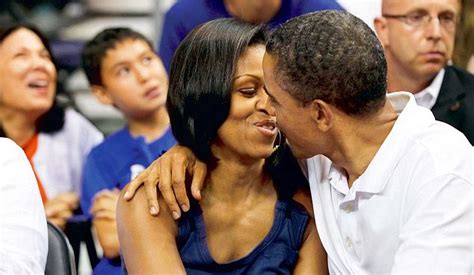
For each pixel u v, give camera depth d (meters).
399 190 1.62
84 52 2.87
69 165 2.96
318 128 1.62
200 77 1.69
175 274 1.68
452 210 1.55
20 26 2.85
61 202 2.79
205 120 1.70
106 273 2.55
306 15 1.60
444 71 2.54
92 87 2.89
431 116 1.67
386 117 1.64
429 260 1.54
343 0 3.37
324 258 1.79
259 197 1.80
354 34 1.56
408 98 1.72
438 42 2.48
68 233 2.73
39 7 5.05
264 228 1.78
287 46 1.57
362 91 1.57
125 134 2.77
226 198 1.78
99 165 2.74
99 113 4.78
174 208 1.71
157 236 1.71
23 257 1.83
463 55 2.81
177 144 1.80
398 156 1.62
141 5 5.13
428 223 1.55
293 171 1.84
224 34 1.69
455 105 2.46
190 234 1.75
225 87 1.67
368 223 1.66
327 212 1.75
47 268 1.93
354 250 1.71
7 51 2.80
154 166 1.76
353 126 1.61
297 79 1.57
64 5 5.12
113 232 2.59
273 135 1.70
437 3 2.48
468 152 1.60
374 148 1.64
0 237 1.84
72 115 3.03
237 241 1.77
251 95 1.68
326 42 1.55
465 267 1.54
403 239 1.58
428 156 1.59
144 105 2.74
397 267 1.56
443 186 1.55
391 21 2.53
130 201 1.74
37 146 2.91
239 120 1.69
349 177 1.71
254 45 1.69
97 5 5.17
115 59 2.77
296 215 1.79
